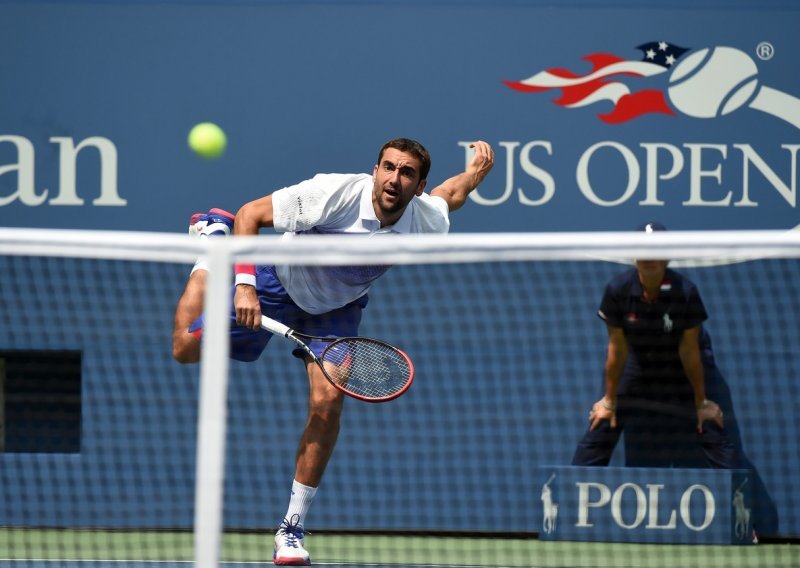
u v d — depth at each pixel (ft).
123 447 73.92
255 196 75.92
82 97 75.72
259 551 65.57
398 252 44.65
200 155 75.61
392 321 73.26
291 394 74.49
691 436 73.05
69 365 77.10
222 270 43.70
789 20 76.07
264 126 75.92
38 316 73.92
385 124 76.02
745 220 76.13
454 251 44.83
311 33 75.92
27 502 73.36
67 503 73.36
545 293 72.90
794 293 73.46
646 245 44.19
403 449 73.46
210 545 41.47
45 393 76.89
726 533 71.05
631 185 75.87
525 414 72.95
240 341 60.90
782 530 73.10
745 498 71.92
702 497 71.36
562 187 75.82
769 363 73.67
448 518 73.15
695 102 76.02
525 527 73.00
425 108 75.87
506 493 72.95
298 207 56.85
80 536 70.95
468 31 75.82
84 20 75.72
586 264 72.43
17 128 75.66
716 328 73.82
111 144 75.82
